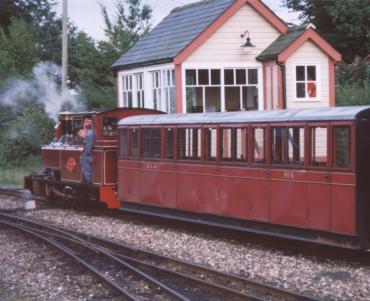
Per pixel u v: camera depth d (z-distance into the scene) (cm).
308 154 1191
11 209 2006
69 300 964
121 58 2673
